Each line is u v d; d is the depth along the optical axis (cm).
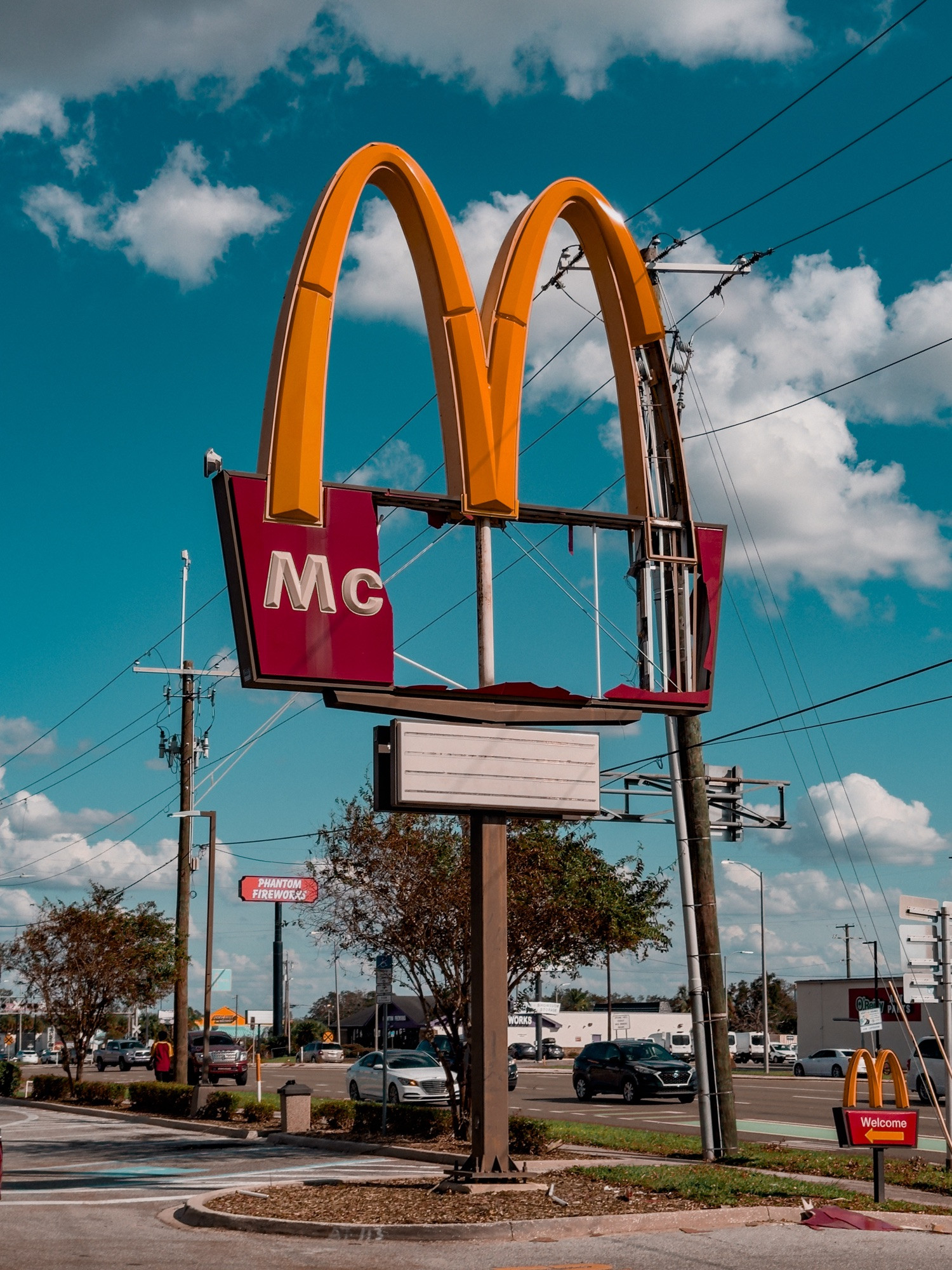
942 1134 2641
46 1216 1402
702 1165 1781
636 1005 11269
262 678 1444
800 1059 5956
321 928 2073
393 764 1491
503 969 1506
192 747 3612
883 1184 1423
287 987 9806
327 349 1520
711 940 1941
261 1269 1059
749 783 2208
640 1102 3694
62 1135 2531
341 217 1529
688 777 1986
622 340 1786
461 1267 1069
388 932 2033
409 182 1609
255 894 4550
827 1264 1091
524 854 2000
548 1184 1445
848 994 6069
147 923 3825
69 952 3719
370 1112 2291
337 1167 1850
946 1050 1855
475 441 1600
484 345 1638
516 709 1594
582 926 1986
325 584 1488
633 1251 1148
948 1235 1262
